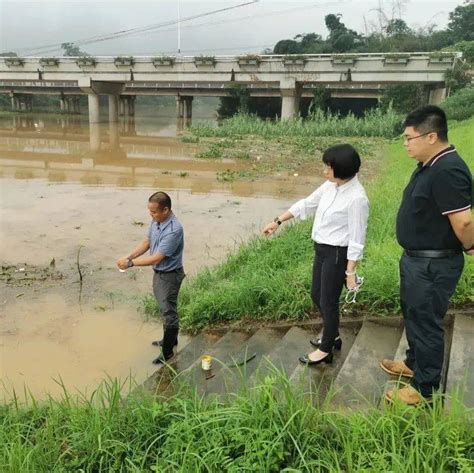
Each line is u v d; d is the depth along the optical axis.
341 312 4.72
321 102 37.75
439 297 2.74
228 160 20.41
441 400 2.69
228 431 2.59
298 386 3.19
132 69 39.44
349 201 3.40
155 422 2.97
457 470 2.30
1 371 4.62
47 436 2.99
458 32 58.03
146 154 22.58
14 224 9.76
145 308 6.00
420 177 2.69
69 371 4.63
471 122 21.89
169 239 4.45
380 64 32.94
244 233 9.27
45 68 41.94
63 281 6.91
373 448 2.46
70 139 29.86
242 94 41.09
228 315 5.44
